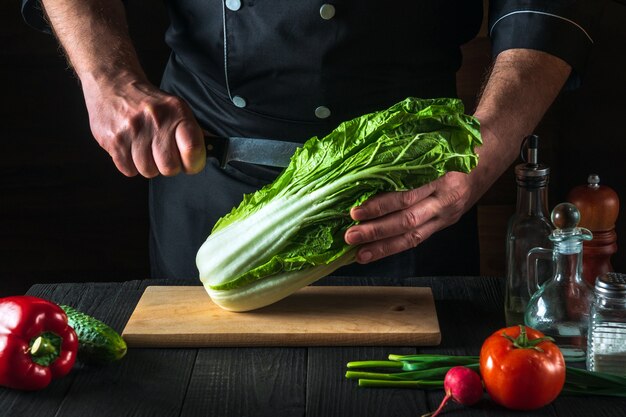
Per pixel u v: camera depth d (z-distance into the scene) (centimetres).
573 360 175
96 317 194
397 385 168
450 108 177
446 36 222
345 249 181
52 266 321
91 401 165
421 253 228
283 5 214
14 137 314
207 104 232
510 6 214
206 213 236
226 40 220
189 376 173
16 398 166
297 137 225
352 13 213
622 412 160
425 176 177
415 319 186
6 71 309
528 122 206
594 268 200
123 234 322
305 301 195
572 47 213
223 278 185
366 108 222
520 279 185
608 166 295
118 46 214
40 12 237
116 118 198
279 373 174
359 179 176
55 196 319
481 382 161
